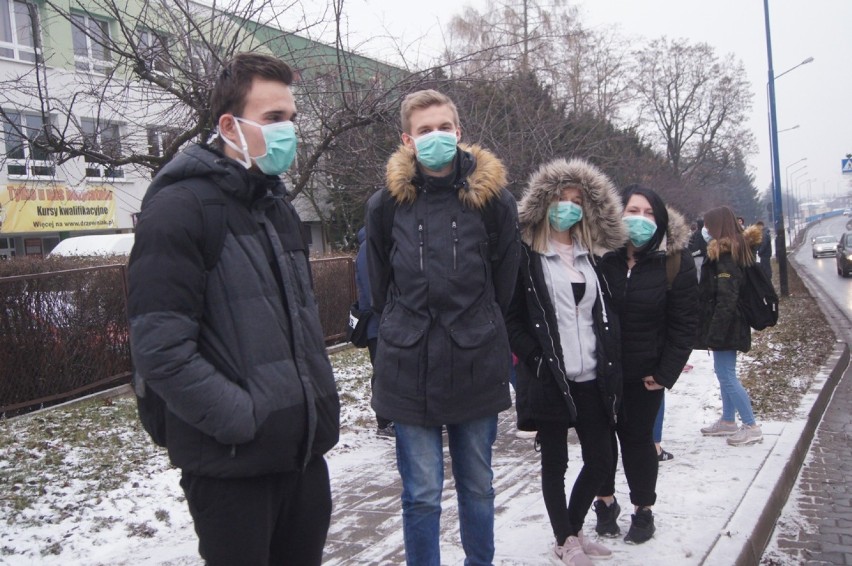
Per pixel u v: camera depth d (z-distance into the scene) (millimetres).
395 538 4090
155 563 3850
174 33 6461
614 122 23734
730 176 55594
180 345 1951
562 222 3586
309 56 7277
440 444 3061
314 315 2355
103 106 7129
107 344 8023
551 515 3652
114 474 5203
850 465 5895
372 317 5352
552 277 3602
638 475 3859
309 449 2189
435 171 3027
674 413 7047
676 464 5352
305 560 2363
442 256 2939
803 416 6773
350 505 4703
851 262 31609
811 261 47094
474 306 2969
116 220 23500
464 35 17969
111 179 8992
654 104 44625
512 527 4188
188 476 2141
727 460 5414
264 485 2150
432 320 2932
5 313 6898
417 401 2939
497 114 10547
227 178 2125
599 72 22750
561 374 3508
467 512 3113
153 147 7289
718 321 5820
